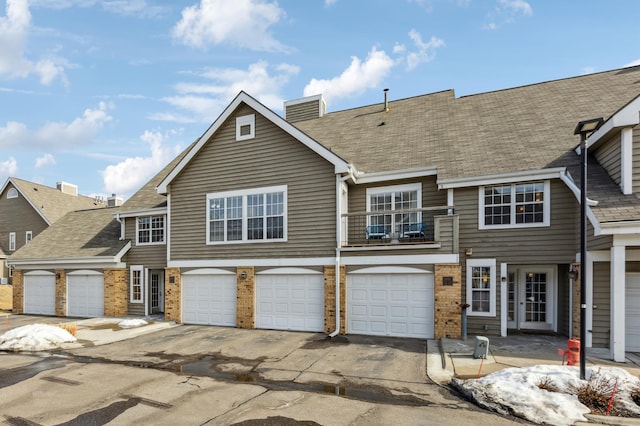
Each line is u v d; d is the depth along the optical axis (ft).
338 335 41.06
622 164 32.09
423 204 43.98
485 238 40.37
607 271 33.37
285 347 36.04
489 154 42.57
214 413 20.90
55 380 26.86
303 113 69.05
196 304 49.80
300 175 45.03
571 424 18.92
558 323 41.09
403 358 31.65
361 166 47.26
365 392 24.13
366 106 66.13
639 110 31.14
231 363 31.01
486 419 19.98
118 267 59.06
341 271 42.24
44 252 65.31
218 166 49.62
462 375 26.21
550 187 38.27
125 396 23.59
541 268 42.70
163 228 58.34
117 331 45.11
